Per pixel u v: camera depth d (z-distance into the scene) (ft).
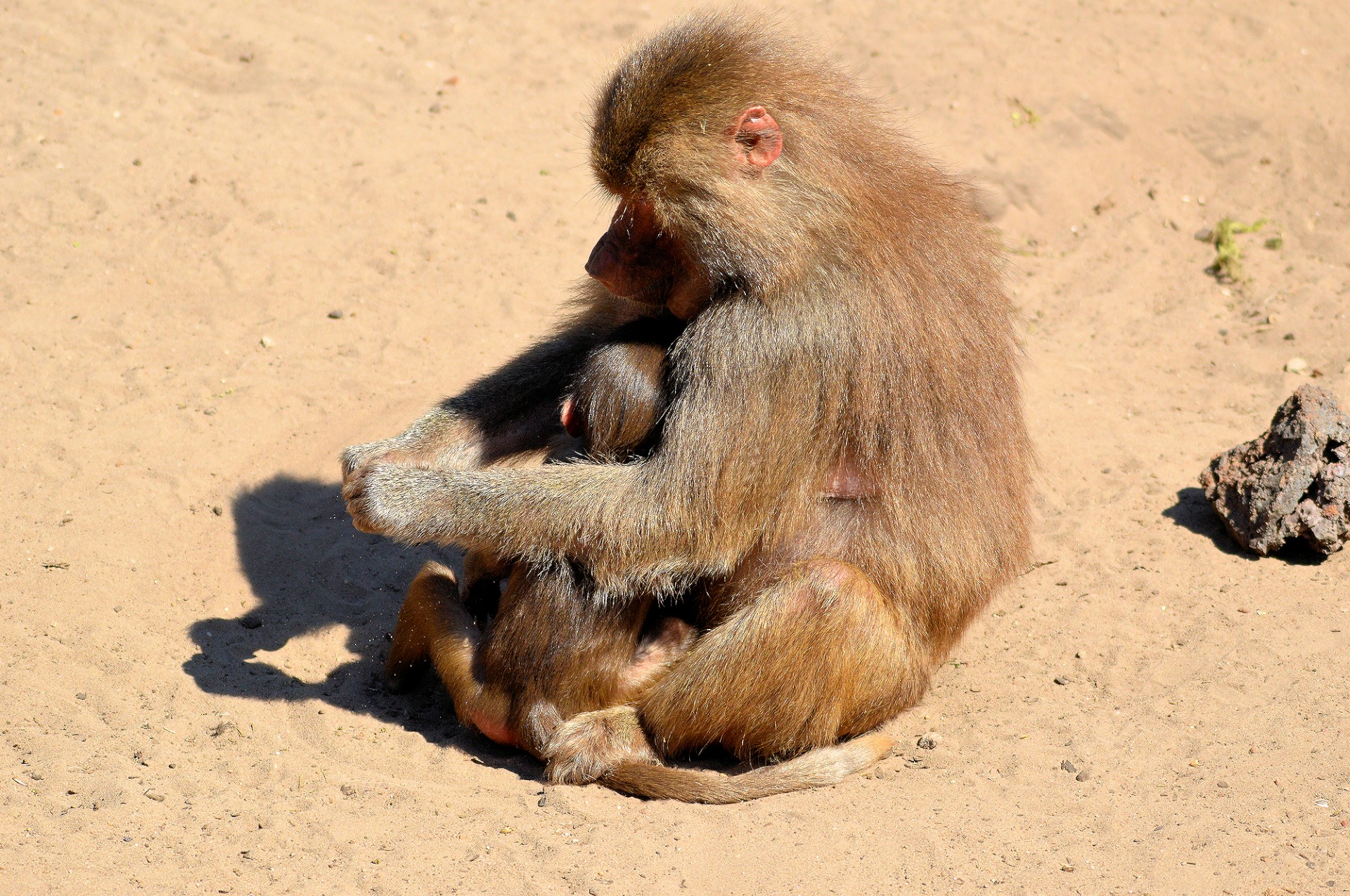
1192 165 67.31
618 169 29.63
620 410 30.83
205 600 37.83
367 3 77.00
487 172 62.34
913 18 78.07
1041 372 51.13
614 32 75.92
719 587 32.22
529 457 36.94
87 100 63.52
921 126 67.72
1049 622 37.35
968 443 31.32
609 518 29.89
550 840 28.17
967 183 37.83
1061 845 27.25
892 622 30.96
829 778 30.76
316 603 38.47
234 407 45.60
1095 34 75.97
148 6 72.18
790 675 30.30
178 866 26.53
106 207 55.77
